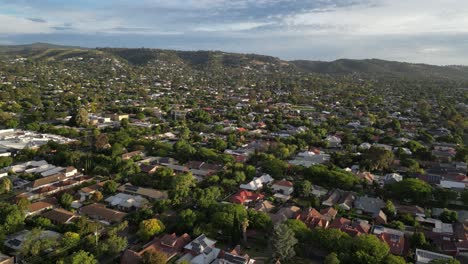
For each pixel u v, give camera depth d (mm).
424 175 153250
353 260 86125
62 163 159875
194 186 134500
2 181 128125
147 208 113812
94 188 130750
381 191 136375
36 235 89625
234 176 144625
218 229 101625
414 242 99062
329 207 121688
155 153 181125
